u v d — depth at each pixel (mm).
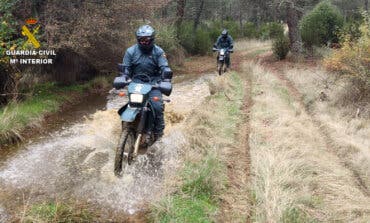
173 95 11242
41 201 5020
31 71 10141
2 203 4961
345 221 4602
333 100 9531
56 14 10023
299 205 4738
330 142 7191
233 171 5895
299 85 12133
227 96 10258
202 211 4738
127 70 6152
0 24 8492
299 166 5781
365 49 9273
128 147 6051
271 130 7336
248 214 4750
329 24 19000
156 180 5609
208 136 7082
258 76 13047
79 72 11859
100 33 10727
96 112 9016
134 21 12258
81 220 4594
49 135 7496
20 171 5883
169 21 21156
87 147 6871
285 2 17344
